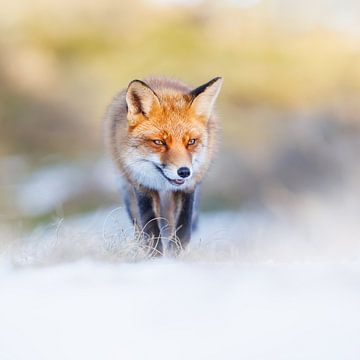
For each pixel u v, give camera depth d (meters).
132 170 10.30
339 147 30.47
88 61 38.38
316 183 28.80
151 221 10.37
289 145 30.42
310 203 23.48
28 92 36.06
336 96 35.47
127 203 10.90
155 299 5.95
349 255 11.27
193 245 10.42
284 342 5.05
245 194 28.38
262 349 4.95
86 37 39.59
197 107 10.20
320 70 37.16
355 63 37.75
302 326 5.34
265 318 5.51
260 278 6.65
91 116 34.53
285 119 33.34
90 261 7.72
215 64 37.91
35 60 37.66
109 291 6.18
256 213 25.94
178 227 10.59
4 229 14.20
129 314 5.62
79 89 36.25
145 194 10.45
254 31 40.69
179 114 10.08
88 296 6.04
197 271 6.99
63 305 5.83
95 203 26.89
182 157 9.92
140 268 7.15
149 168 10.16
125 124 10.29
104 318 5.55
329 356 4.82
